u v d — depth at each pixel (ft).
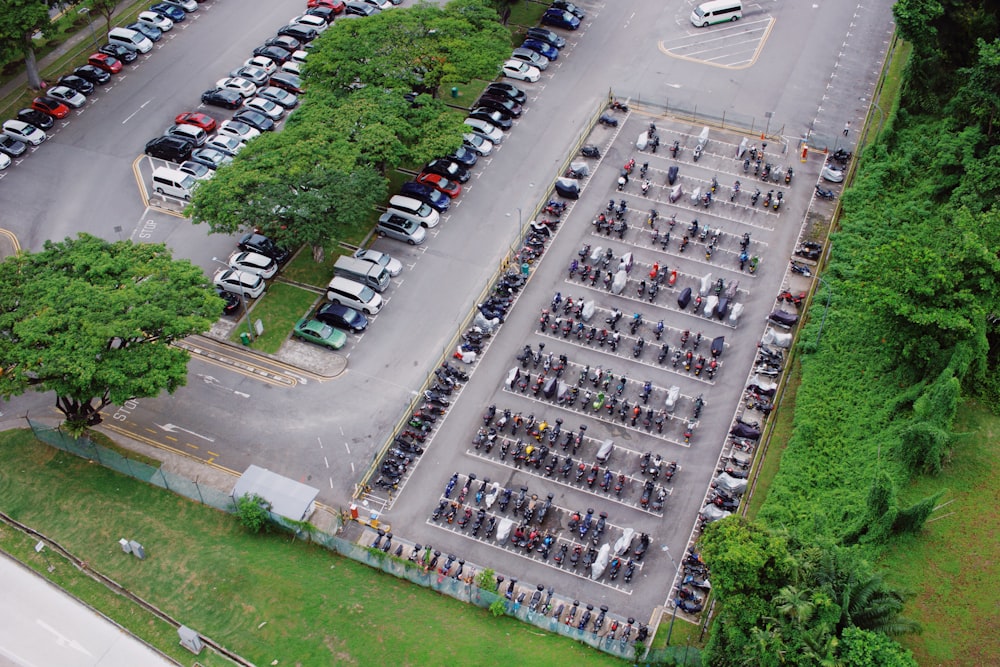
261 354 321.52
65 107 412.36
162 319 273.33
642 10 476.13
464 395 310.24
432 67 390.63
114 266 288.92
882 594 223.30
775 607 223.51
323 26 453.99
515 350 323.78
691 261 352.28
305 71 386.52
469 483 284.00
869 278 294.87
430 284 345.31
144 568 260.62
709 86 427.33
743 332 327.47
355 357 321.52
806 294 337.11
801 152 391.04
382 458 293.02
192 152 393.91
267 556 265.34
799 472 279.28
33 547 266.36
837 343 314.55
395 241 361.71
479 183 384.47
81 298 272.92
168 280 291.58
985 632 236.22
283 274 348.18
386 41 388.57
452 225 367.25
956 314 279.90
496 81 434.30
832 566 228.02
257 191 329.72
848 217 358.02
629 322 331.16
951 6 396.78
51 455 291.17
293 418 303.89
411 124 366.22
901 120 395.75
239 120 401.49
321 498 283.79
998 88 354.13
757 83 428.15
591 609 255.29
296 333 326.03
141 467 282.56
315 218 323.98
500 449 294.87
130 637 245.65
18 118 404.36
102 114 415.64
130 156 396.78
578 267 347.36
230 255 354.13
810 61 440.04
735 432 295.28
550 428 298.35
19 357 259.60
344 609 250.98
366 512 280.31
